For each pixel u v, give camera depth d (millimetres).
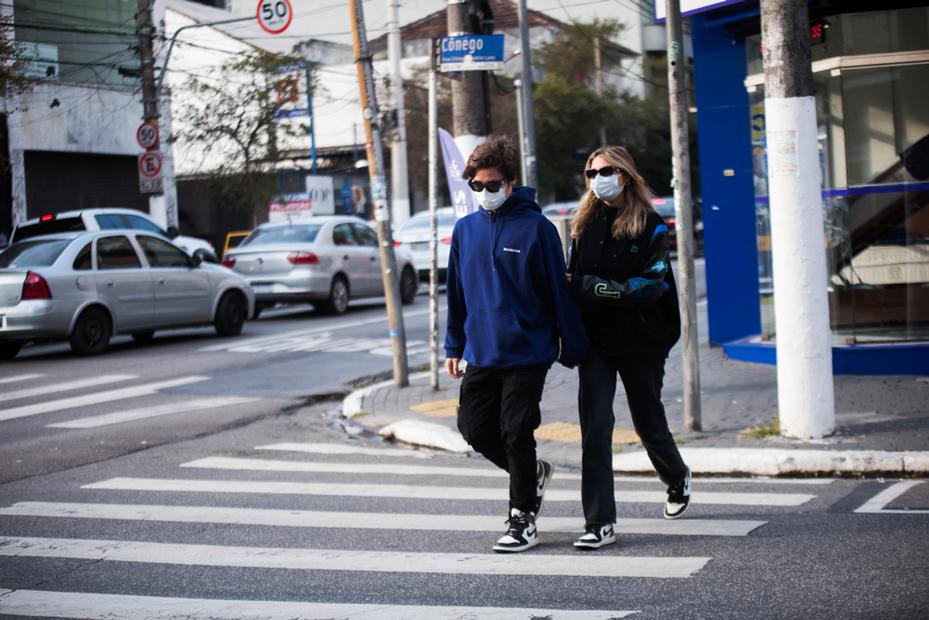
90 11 29438
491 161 5117
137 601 4715
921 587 4434
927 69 10414
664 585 4621
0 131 27094
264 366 13477
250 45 45844
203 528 6055
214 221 44656
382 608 4473
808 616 4133
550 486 6988
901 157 10445
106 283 14820
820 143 10680
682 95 8094
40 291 14031
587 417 5359
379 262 21219
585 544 5242
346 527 5977
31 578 5137
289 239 19859
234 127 32250
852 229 10578
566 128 49375
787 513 5922
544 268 5180
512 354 5141
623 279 5277
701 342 13320
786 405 7672
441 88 44531
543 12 56031
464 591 4664
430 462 8016
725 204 12172
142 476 7625
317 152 52875
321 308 20156
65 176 29344
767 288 11555
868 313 10500
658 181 54219
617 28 53812
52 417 10227
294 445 8797
